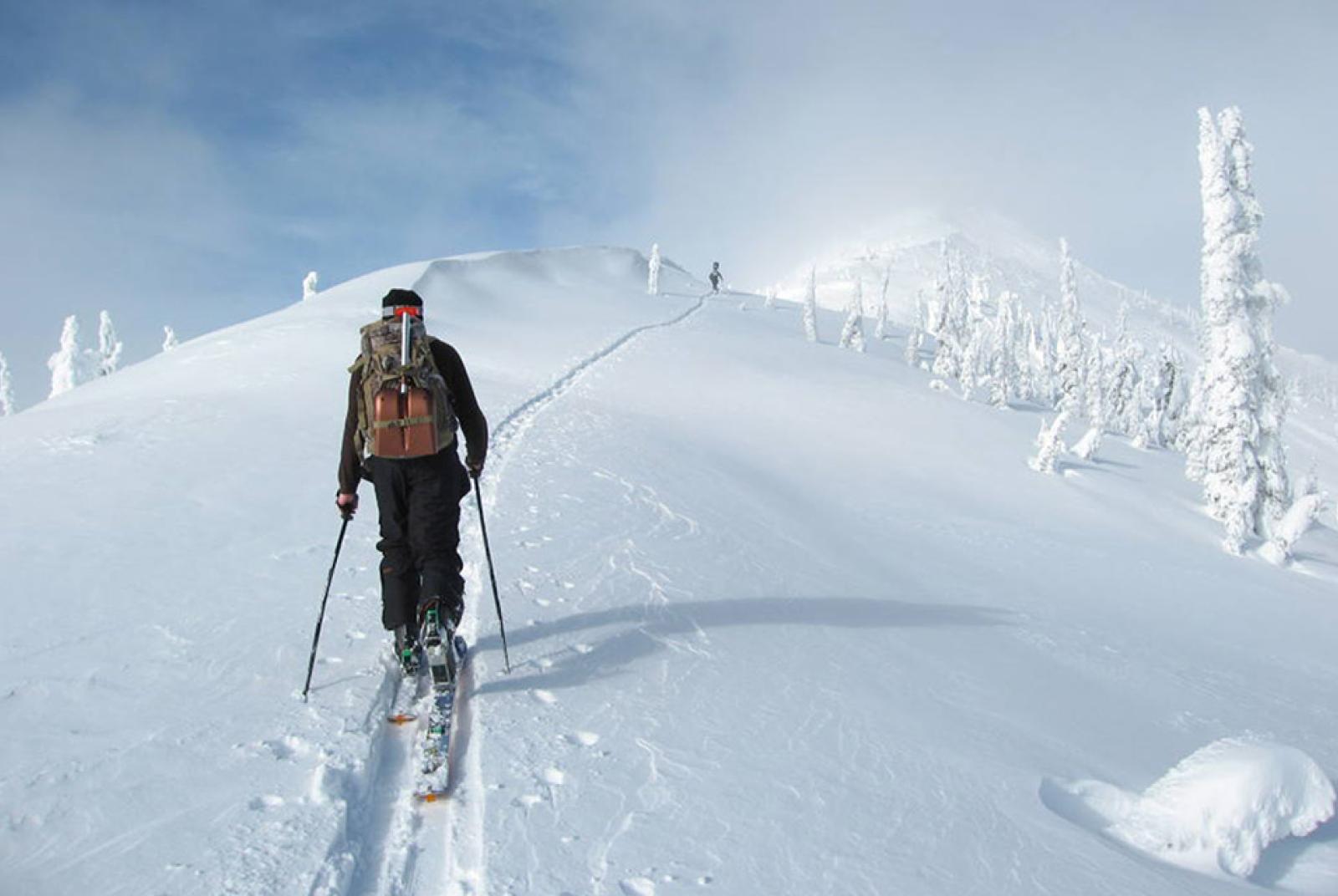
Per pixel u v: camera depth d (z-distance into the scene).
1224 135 31.45
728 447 21.28
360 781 3.35
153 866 2.70
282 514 7.64
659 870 2.83
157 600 5.29
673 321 51.56
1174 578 17.92
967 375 50.41
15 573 5.65
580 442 14.80
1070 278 56.91
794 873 2.90
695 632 5.45
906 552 13.18
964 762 4.11
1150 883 3.18
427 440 4.06
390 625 4.16
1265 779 3.72
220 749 3.47
